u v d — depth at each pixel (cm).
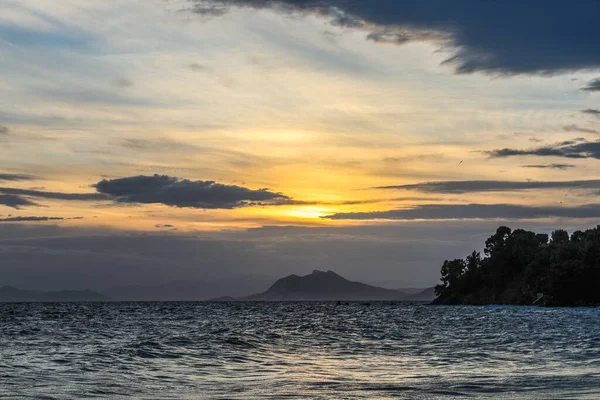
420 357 4044
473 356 4059
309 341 5488
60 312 17262
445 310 18988
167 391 2573
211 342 5056
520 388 2572
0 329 7912
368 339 5806
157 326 8931
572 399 2280
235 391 2564
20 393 2486
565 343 4991
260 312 17962
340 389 2608
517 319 10356
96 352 4256
